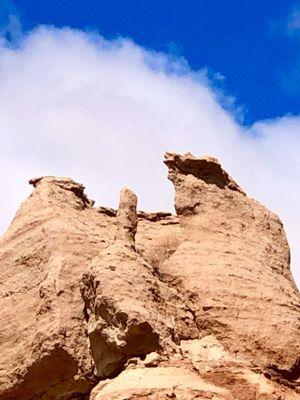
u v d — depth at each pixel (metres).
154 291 26.27
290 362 26.80
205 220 30.22
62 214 29.55
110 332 25.19
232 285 28.08
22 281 28.20
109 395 23.14
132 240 27.80
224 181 31.61
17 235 29.48
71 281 27.17
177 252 29.36
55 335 25.92
